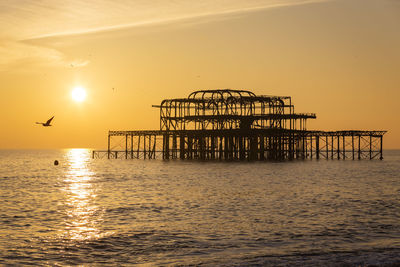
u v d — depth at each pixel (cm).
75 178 9019
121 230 3728
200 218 4234
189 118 13725
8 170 11969
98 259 2961
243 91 13162
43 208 4869
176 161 14412
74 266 2836
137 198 5672
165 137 15262
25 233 3628
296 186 7069
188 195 5953
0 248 3186
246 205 5025
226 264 2780
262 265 2742
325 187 6919
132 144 17038
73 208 4862
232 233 3600
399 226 3806
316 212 4528
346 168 11381
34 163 16488
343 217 4238
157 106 14750
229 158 14625
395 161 15538
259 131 13250
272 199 5522
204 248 3170
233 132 13400
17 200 5519
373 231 3628
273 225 3888
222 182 7750
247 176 8919
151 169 11281
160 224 3962
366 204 5078
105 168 12275
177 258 2942
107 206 4991
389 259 2809
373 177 8769
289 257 2894
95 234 3591
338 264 2731
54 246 3247
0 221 4109
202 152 14700
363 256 2881
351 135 15338
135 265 2834
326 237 3441
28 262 2902
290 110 13412
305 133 14425
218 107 13500
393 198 5600
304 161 14100
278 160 14050
